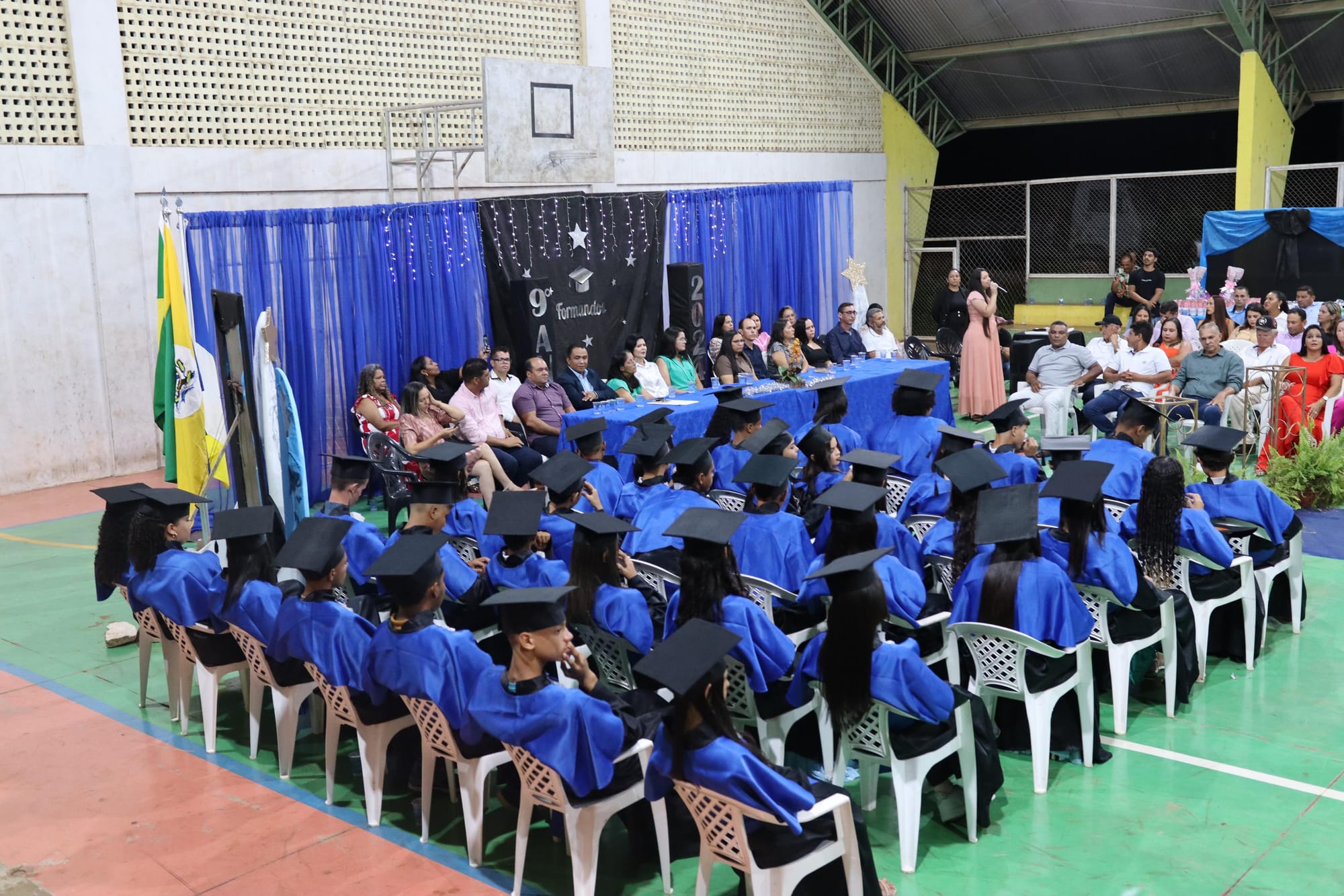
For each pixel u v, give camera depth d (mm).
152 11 10742
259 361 6934
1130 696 5742
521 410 9820
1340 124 17406
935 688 4066
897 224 19359
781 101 17156
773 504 5441
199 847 4555
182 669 5711
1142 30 16125
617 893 4168
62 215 10508
